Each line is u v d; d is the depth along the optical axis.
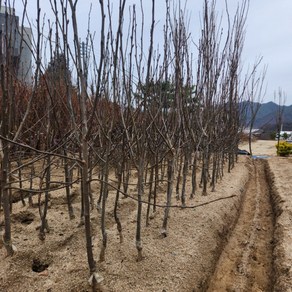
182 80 3.98
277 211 5.63
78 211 4.62
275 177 8.60
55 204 4.98
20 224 4.23
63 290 2.65
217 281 3.39
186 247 3.50
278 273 3.35
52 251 3.37
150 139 3.94
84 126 2.35
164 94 3.73
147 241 3.61
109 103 3.69
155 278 2.87
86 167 2.36
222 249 4.17
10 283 2.74
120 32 2.62
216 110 5.72
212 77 4.97
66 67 2.53
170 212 4.71
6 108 2.74
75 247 3.48
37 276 2.87
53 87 3.25
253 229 5.04
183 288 2.77
